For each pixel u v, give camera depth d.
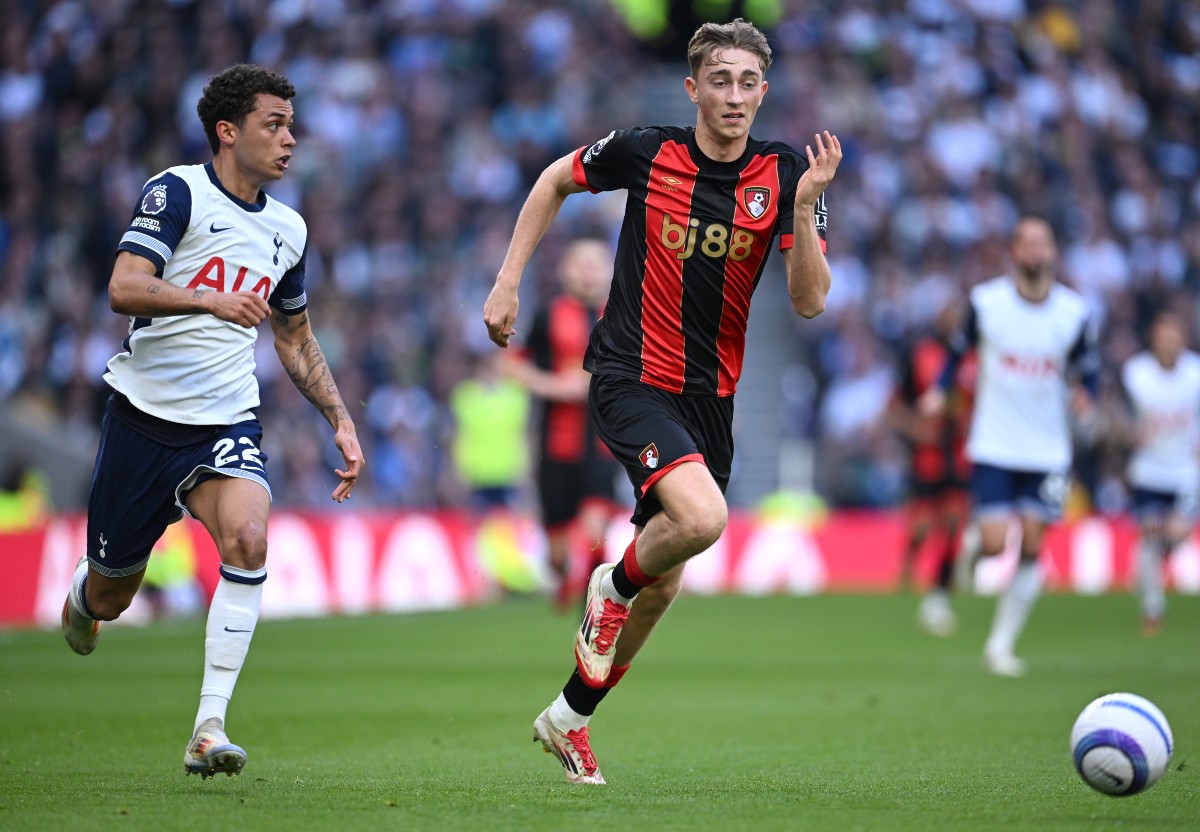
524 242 20.20
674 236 19.86
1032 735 25.89
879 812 17.06
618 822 16.22
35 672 35.41
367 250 75.25
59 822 16.02
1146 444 49.44
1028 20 92.75
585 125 80.56
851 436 71.00
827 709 29.73
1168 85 96.00
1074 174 85.75
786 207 19.86
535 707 29.75
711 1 88.06
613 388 20.02
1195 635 46.66
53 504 61.12
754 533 63.09
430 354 70.94
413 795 18.27
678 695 32.06
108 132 81.31
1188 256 86.56
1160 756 16.66
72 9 87.25
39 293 74.69
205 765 18.28
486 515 59.72
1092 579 64.44
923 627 48.12
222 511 19.16
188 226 19.31
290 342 20.84
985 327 37.56
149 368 19.55
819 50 85.12
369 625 48.09
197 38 83.94
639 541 19.08
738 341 20.30
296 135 78.75
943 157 83.25
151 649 40.53
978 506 37.81
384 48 83.94
